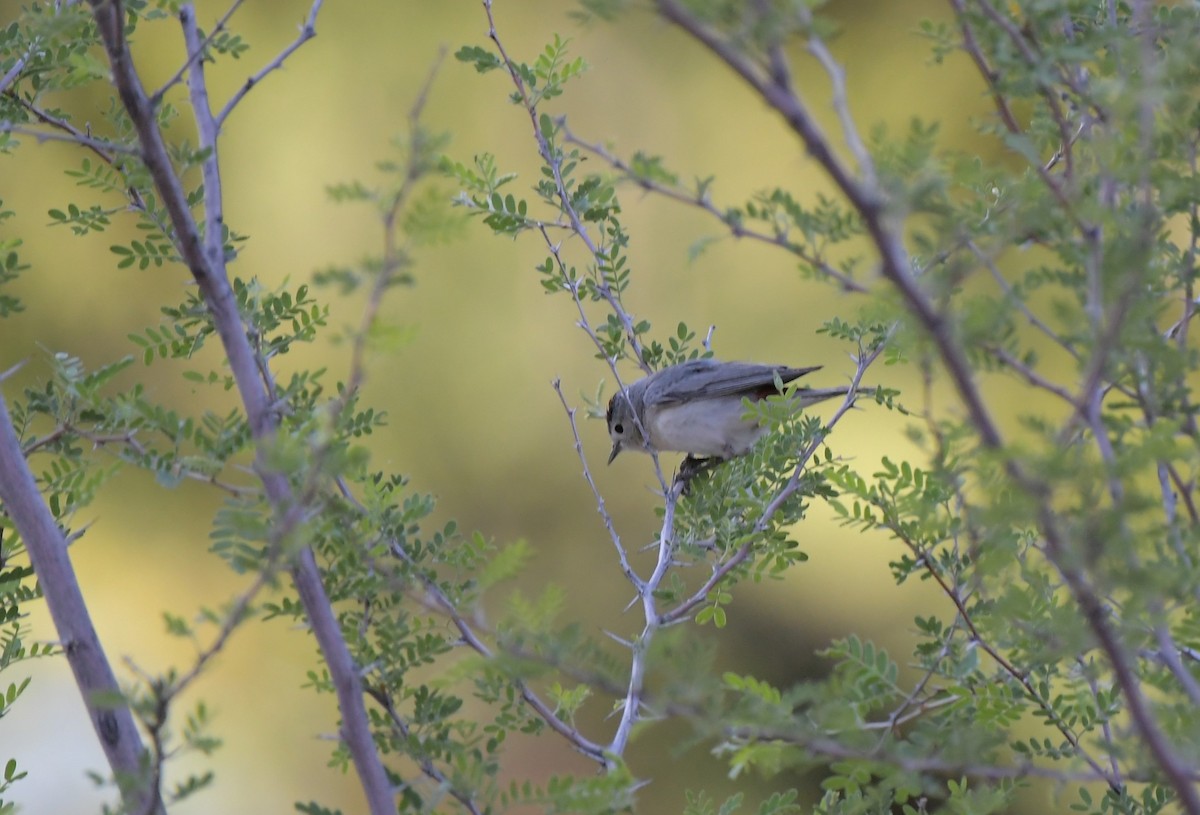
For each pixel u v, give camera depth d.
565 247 20.98
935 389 14.84
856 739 5.07
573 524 21.12
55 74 7.87
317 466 4.96
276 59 7.00
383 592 6.84
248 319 7.39
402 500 7.46
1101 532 4.50
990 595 6.64
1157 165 5.16
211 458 5.82
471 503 21.19
